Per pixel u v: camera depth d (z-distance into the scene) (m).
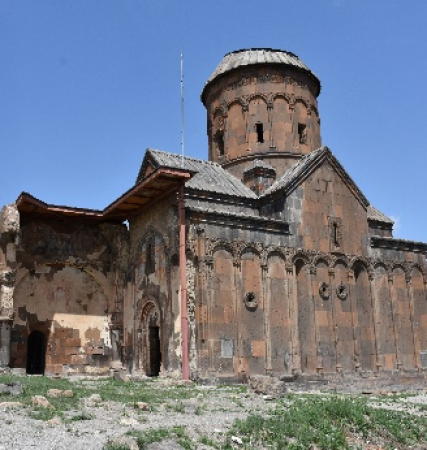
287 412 12.81
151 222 25.22
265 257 23.55
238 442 10.16
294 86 31.19
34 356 26.09
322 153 26.70
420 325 28.09
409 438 11.88
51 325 26.45
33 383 16.23
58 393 13.95
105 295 28.05
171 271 22.84
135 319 25.66
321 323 24.52
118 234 27.73
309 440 10.55
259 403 15.01
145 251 25.50
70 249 27.41
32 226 26.78
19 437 9.53
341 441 10.81
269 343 22.69
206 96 33.06
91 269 27.72
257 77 30.81
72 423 10.86
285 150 29.88
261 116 30.34
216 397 15.93
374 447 11.09
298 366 23.09
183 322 21.03
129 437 9.40
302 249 24.83
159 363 24.58
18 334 25.52
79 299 27.41
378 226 30.66
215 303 21.73
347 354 24.92
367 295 26.61
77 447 8.97
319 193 26.19
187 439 9.86
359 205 27.53
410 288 28.22
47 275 26.88
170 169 21.59
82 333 27.05
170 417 12.12
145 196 24.34
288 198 25.12
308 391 21.44
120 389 17.12
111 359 26.84
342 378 24.27
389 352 26.42
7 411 11.59
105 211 26.69
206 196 25.02
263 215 26.09
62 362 26.30
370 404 16.75
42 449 8.82
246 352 21.98
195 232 22.11
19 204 24.92
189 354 20.83
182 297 21.23
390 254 28.02
